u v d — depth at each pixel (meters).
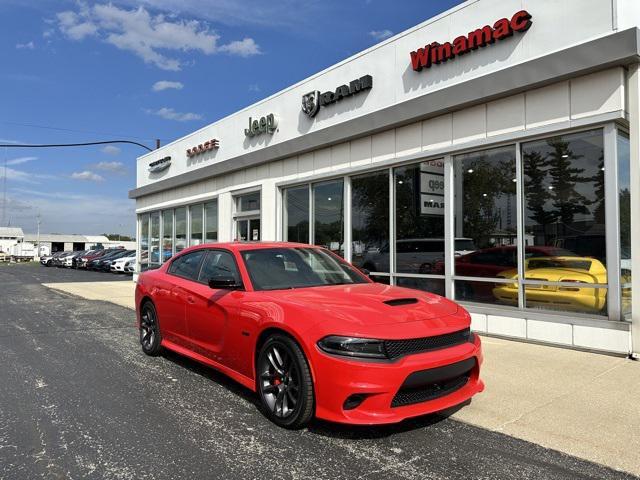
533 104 6.93
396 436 3.74
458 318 4.05
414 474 3.15
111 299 12.80
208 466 3.27
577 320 6.39
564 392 4.72
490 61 7.49
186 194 16.48
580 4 6.48
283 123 11.98
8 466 3.27
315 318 3.76
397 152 8.94
